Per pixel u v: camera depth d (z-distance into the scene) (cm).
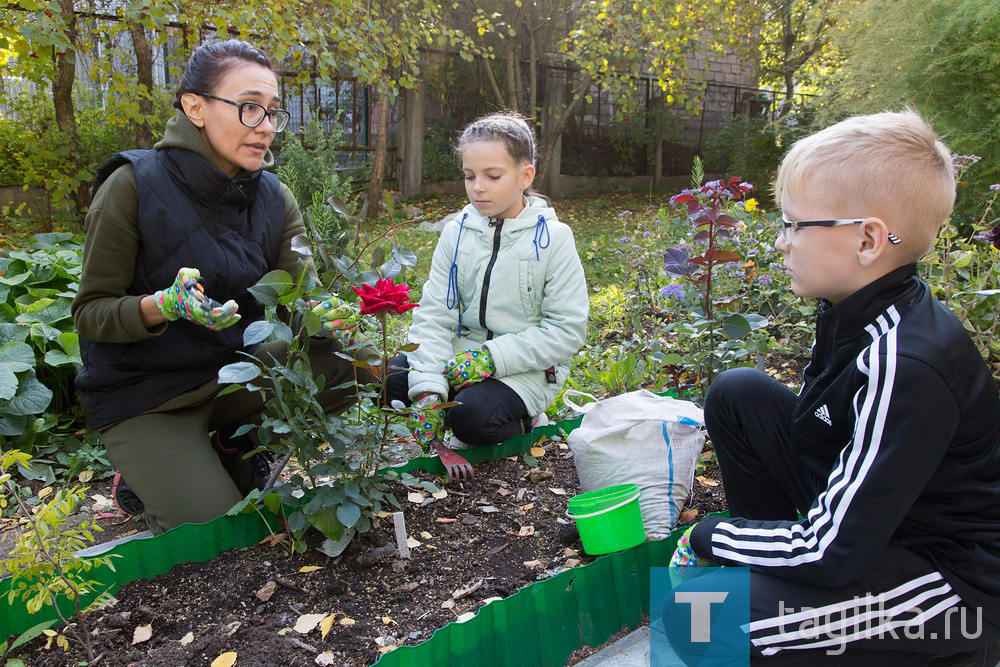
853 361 155
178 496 227
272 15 601
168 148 232
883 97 695
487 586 209
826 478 175
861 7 746
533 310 286
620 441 240
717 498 261
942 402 139
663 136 1440
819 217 153
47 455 314
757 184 1230
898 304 150
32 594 186
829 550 147
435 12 829
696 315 292
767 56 1377
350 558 218
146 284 234
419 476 264
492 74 1109
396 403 224
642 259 470
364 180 1111
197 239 234
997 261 358
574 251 283
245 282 245
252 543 225
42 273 387
